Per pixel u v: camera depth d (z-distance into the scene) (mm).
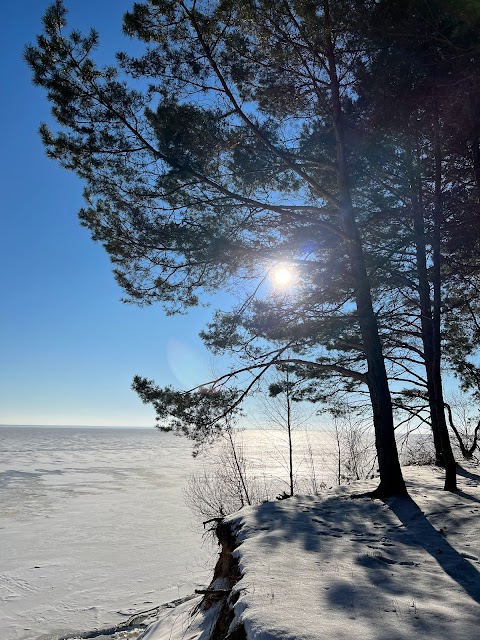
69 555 21719
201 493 20359
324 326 10977
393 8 8273
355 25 8828
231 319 11008
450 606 4312
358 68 9695
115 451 100625
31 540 24312
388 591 4703
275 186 11391
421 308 13164
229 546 7809
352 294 11484
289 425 17734
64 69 9070
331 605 4320
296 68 10359
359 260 10023
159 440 181000
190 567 19844
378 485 10141
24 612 15195
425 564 5574
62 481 47094
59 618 14695
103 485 44219
